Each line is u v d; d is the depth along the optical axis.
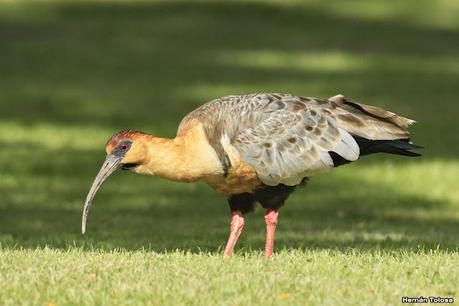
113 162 10.08
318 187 19.98
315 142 10.37
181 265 9.34
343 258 9.95
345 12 43.12
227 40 37.69
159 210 17.30
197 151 10.09
